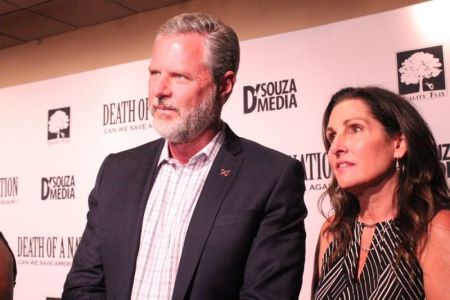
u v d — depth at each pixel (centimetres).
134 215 169
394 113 155
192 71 161
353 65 269
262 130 294
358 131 157
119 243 167
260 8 368
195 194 167
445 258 139
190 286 151
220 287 151
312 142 278
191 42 163
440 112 245
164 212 169
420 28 253
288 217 159
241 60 303
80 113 374
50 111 388
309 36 284
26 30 446
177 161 174
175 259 159
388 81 259
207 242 155
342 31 274
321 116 277
